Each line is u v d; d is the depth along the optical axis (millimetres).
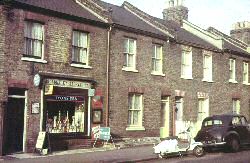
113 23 21297
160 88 24281
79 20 19859
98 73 20766
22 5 17359
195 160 15977
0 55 16531
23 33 17484
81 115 19844
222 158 16594
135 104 22875
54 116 18703
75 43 19922
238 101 31734
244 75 32688
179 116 25906
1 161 14891
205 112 28078
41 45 18344
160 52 24672
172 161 15727
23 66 17375
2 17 16656
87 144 19734
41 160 15188
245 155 17719
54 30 18750
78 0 22234
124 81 22094
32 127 17625
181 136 17312
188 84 26484
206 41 30359
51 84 18328
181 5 33438
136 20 25641
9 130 17062
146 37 23594
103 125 20875
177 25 32438
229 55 30641
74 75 19516
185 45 26422
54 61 18672
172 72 25234
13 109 17219
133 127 22469
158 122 24016
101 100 20812
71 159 15500
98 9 21406
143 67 23281
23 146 17391
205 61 28438
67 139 18984
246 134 19344
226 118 19000
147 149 19344
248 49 33156
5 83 16656
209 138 18406
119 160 15312
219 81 29438
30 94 17594
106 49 21234
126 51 22531
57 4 20094
